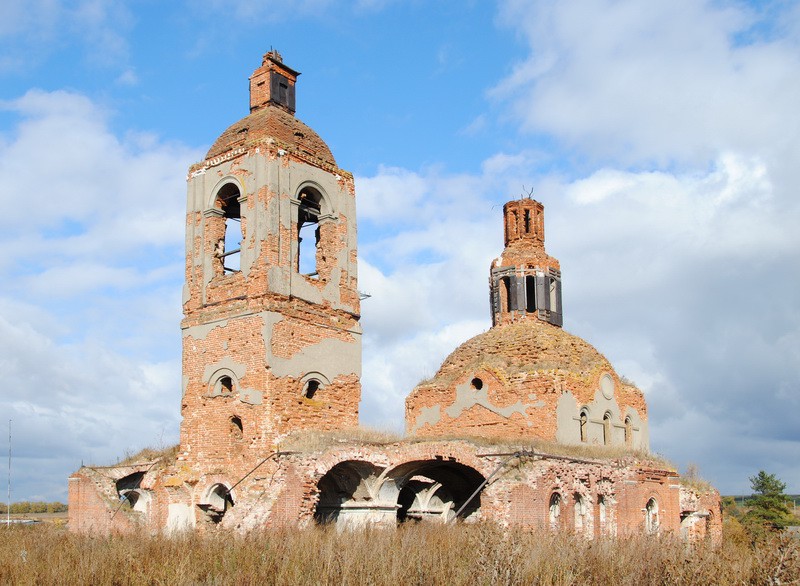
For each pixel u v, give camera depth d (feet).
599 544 77.20
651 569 67.05
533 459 100.27
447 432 139.03
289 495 101.30
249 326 111.34
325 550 71.67
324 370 116.26
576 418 132.16
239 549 75.61
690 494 138.62
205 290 118.62
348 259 123.65
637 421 146.00
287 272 113.91
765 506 219.61
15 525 143.23
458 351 146.41
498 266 152.35
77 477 126.82
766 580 60.44
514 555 64.18
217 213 121.39
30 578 68.49
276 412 108.17
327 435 107.55
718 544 85.35
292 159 118.42
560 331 145.89
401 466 108.68
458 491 126.00
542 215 155.84
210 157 123.03
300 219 126.00
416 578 64.03
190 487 112.98
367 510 110.52
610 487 115.24
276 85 124.36
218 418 112.47
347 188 126.11
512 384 133.39
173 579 65.31
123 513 119.75
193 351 117.29
